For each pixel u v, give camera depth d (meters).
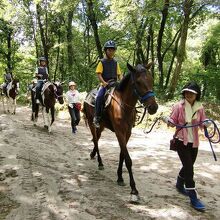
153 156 9.59
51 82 12.92
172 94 19.20
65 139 11.64
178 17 24.34
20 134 11.44
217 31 23.70
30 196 6.02
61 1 22.20
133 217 5.29
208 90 24.66
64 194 6.14
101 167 7.91
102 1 24.45
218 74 22.25
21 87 32.88
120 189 6.54
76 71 27.39
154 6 18.20
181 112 5.75
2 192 6.26
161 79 23.97
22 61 36.41
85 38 29.92
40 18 29.55
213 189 6.93
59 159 8.68
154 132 14.20
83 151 9.95
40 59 13.47
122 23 24.44
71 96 13.22
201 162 9.13
